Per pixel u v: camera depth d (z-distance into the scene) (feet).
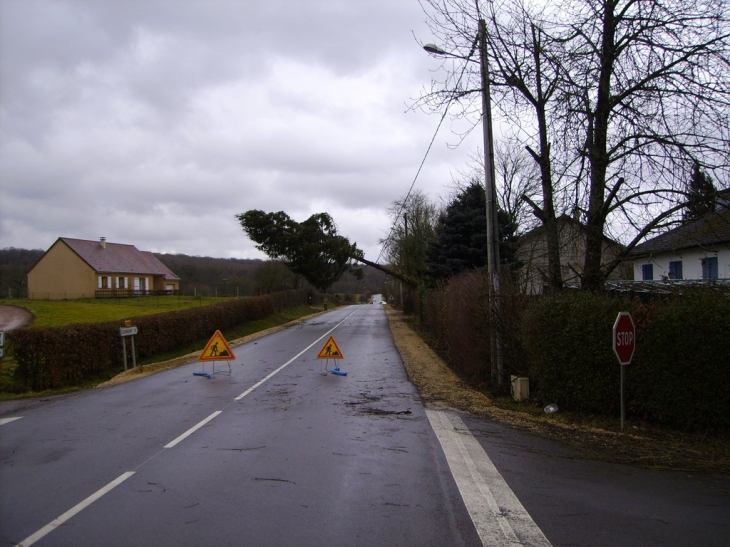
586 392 28.43
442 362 53.47
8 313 106.63
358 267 151.53
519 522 14.89
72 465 20.07
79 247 197.36
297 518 15.05
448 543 13.51
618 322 25.44
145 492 17.13
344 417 28.66
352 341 76.89
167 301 167.22
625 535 14.10
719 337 24.71
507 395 35.09
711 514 15.70
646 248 53.93
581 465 20.58
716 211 29.43
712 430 24.98
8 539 13.73
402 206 129.18
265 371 47.09
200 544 13.38
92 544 13.41
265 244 129.70
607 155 31.94
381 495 16.93
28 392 39.86
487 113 35.68
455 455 21.63
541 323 30.37
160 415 29.35
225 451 21.93
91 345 47.21
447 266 78.84
